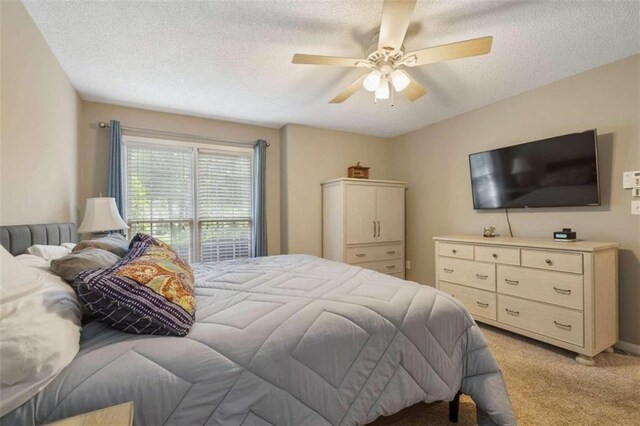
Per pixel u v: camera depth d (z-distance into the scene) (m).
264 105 3.24
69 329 0.87
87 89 2.79
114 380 0.81
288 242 3.93
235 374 0.93
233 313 1.22
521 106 2.96
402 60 1.86
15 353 0.70
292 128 3.94
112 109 3.19
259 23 1.85
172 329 1.02
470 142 3.47
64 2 1.64
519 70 2.49
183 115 3.53
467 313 1.54
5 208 1.45
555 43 2.10
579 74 2.55
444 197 3.81
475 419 1.55
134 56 2.22
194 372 0.89
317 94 2.95
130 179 3.29
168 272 1.25
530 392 1.77
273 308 1.27
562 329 2.21
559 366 2.08
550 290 2.28
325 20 1.83
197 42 2.05
